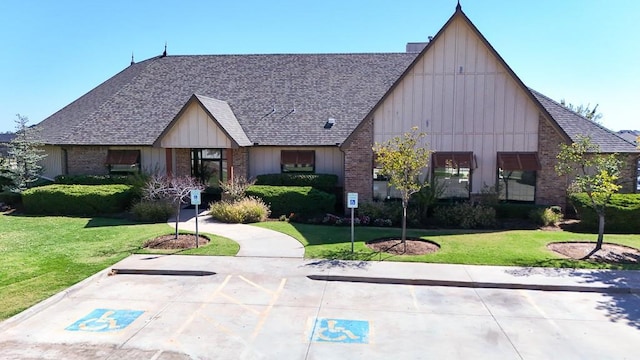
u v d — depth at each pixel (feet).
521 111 65.16
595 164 49.96
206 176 85.51
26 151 80.64
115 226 60.80
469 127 66.13
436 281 37.60
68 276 38.68
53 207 71.05
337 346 26.66
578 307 32.86
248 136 78.33
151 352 25.88
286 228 58.75
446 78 65.87
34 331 28.58
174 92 89.40
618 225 57.11
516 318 30.83
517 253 45.85
